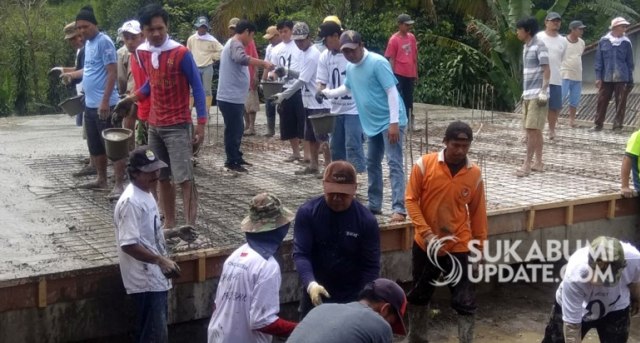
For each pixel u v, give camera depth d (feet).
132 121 22.88
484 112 42.98
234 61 25.17
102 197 22.52
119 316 16.58
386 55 34.35
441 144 31.71
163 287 15.08
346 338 9.62
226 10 52.65
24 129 36.40
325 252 13.91
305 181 25.08
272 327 12.52
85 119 22.91
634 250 15.29
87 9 22.24
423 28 55.83
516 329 20.86
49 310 15.87
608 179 26.08
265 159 28.86
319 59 23.12
